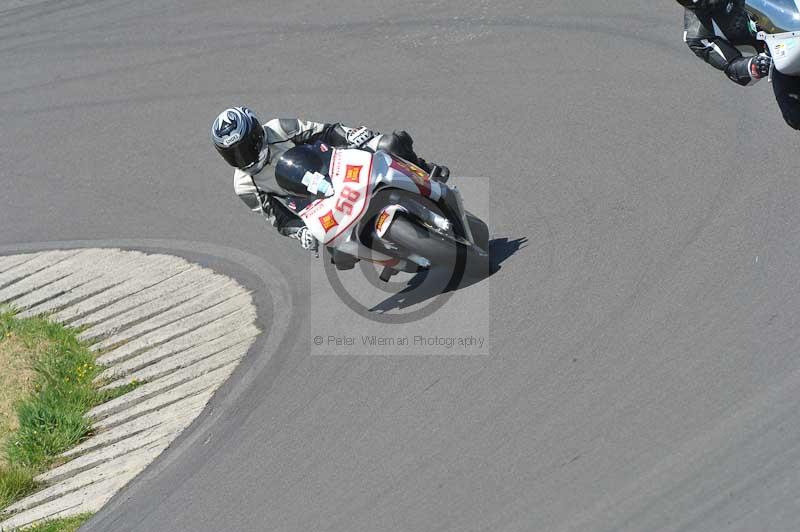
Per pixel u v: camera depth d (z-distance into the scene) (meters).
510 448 22.45
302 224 29.45
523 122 36.59
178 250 38.84
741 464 19.89
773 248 25.33
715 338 23.25
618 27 40.06
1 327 37.72
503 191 33.09
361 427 25.23
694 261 26.02
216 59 48.81
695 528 18.95
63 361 34.72
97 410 32.06
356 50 45.69
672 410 21.75
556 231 29.84
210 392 30.02
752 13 27.30
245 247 37.59
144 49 51.47
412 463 23.19
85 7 56.78
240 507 24.25
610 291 26.17
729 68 29.23
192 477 26.31
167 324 34.78
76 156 46.16
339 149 28.45
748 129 30.94
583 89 37.09
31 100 50.62
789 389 21.14
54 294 38.75
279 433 26.47
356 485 23.27
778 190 27.44
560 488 20.88
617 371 23.44
